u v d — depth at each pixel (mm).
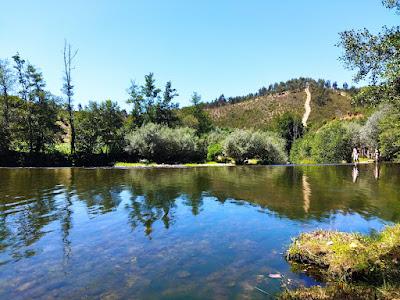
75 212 16000
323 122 126250
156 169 43312
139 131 56469
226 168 46000
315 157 74688
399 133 40625
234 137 57594
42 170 39625
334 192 22641
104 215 15414
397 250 8828
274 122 135125
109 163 51438
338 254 8977
